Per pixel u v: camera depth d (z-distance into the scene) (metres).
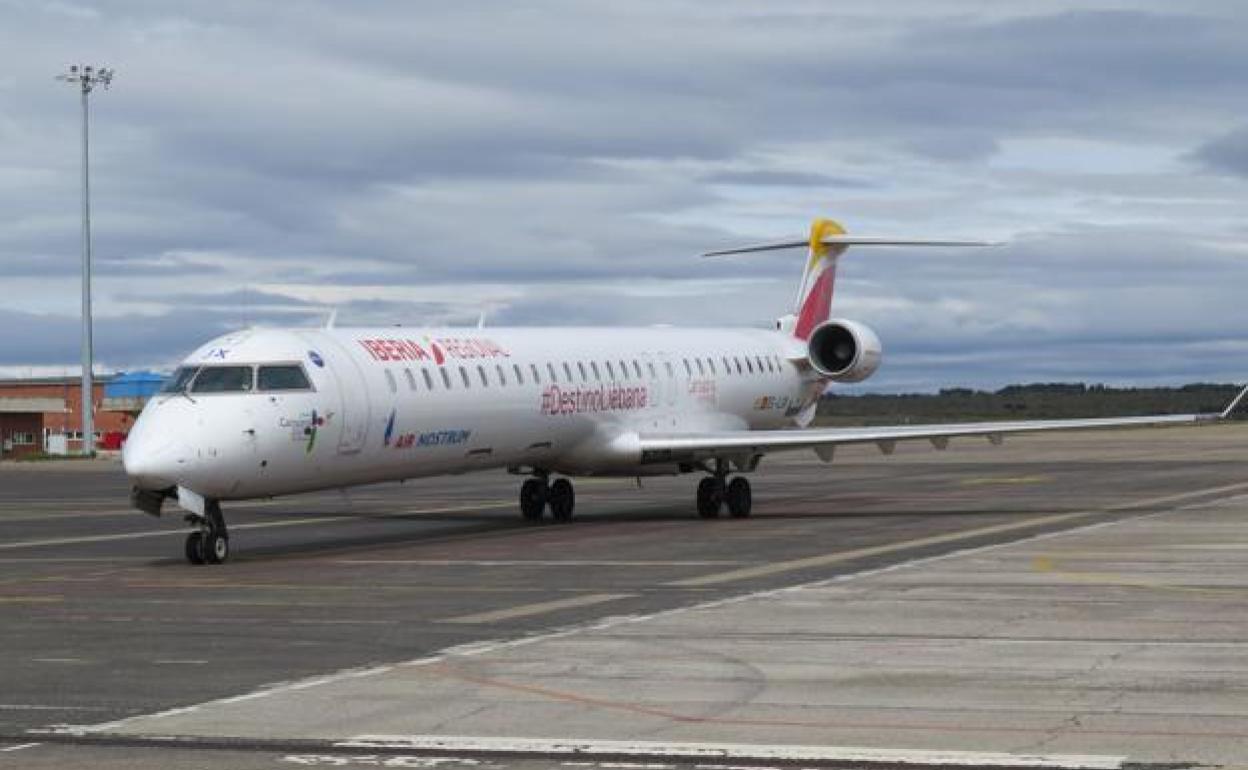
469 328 33.69
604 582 22.33
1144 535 28.33
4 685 14.38
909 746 11.48
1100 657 15.16
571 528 33.12
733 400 40.62
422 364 30.52
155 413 26.44
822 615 18.31
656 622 17.95
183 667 15.31
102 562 27.19
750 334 42.97
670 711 12.81
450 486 52.75
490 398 31.94
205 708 13.13
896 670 14.58
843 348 41.03
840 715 12.60
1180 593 19.97
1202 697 13.14
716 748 11.47
